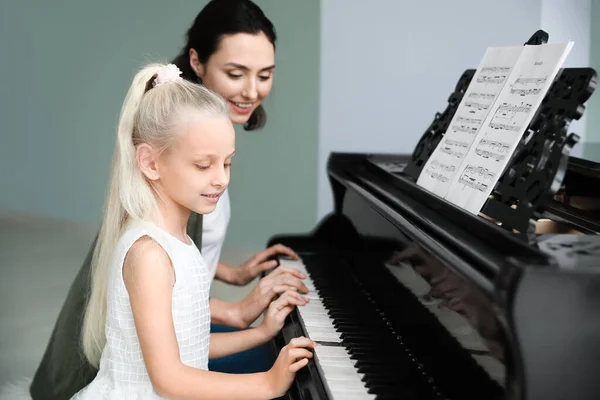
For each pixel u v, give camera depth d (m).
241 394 1.64
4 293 4.86
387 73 5.54
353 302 2.13
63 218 6.53
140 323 1.66
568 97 1.56
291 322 2.04
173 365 1.64
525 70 1.74
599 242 1.37
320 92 5.68
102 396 1.76
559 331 1.23
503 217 1.54
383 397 1.51
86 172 6.39
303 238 2.80
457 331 1.49
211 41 2.46
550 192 1.45
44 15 6.28
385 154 2.77
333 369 1.65
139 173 1.77
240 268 2.68
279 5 5.62
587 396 1.25
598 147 2.73
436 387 1.61
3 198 6.69
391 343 1.81
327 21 5.55
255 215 6.04
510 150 1.63
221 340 2.07
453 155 1.89
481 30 5.21
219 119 1.72
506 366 1.26
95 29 6.16
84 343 1.91
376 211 2.11
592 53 4.15
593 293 1.22
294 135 5.83
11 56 6.45
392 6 5.43
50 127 6.44
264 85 2.53
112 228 1.82
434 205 1.79
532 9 4.91
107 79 6.20
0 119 6.56
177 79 1.80
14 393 3.55
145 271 1.68
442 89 5.45
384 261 2.03
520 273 1.21
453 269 1.41
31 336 4.24
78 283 2.10
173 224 1.81
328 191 5.89
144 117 1.75
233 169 6.02
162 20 6.00
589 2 4.15
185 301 1.75
